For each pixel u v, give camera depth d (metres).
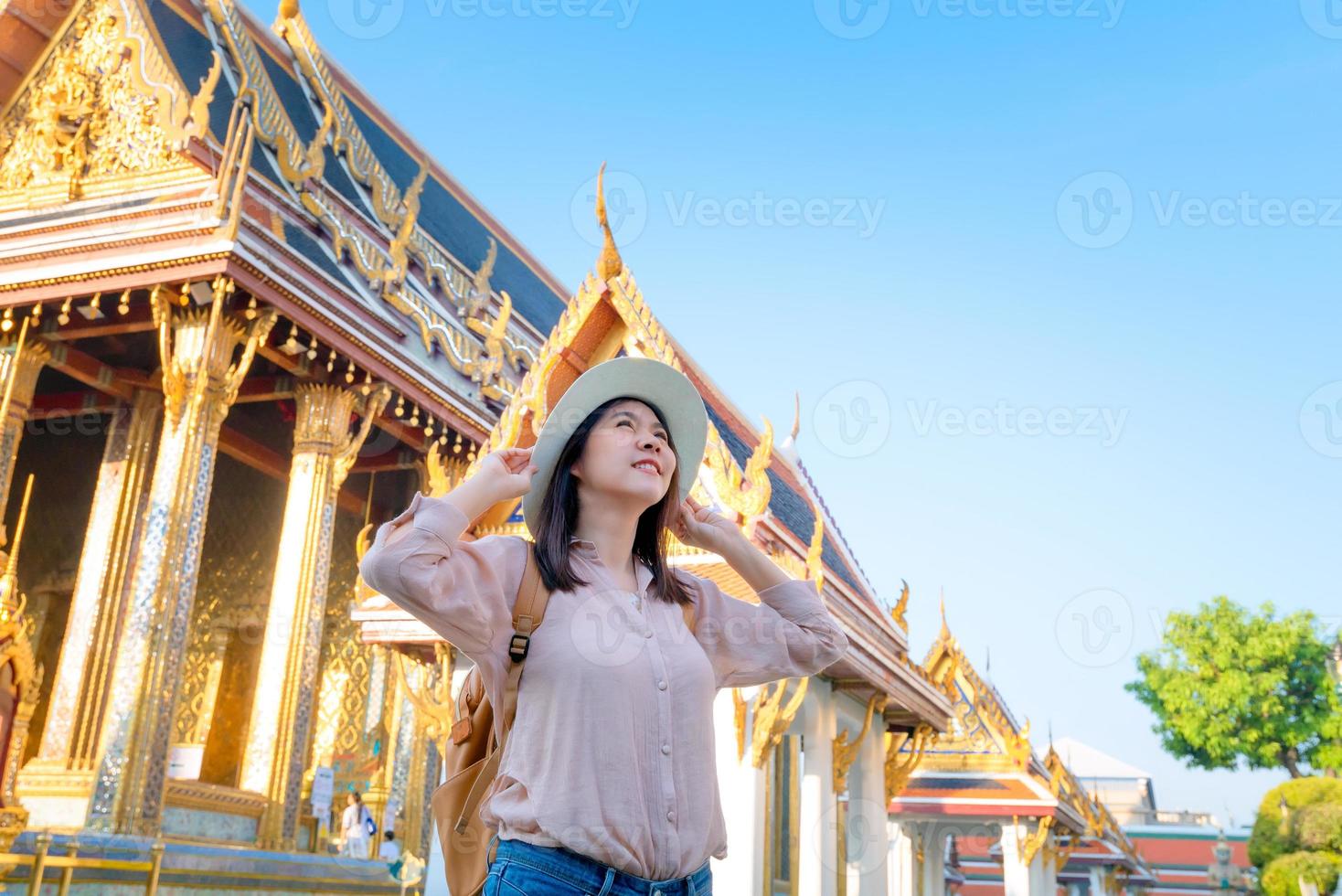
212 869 10.64
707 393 9.59
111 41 15.27
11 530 19.84
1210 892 47.50
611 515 2.38
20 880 8.42
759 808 6.32
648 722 2.07
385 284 17.52
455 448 17.69
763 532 6.40
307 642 14.88
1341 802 28.97
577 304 6.67
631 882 1.96
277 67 20.30
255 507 20.80
